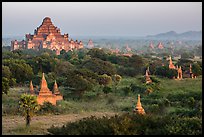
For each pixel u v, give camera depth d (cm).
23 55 16688
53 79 11175
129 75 15162
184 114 6475
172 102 8169
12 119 6238
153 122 4153
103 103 8431
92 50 18462
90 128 3969
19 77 10938
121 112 7244
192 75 14688
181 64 16788
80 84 9094
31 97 5603
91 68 13388
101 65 13475
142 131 3972
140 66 15862
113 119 4194
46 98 7825
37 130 5319
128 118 4131
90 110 7538
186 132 3859
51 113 7075
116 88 10444
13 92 8862
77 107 7781
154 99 8644
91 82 9944
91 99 8919
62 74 13200
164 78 14112
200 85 11088
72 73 9988
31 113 5603
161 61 19675
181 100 8456
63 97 9012
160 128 4047
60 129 4169
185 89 10219
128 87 10031
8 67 10312
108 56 17638
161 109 7144
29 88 9825
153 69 15550
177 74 14062
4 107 6862
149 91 9838
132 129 3959
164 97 9112
